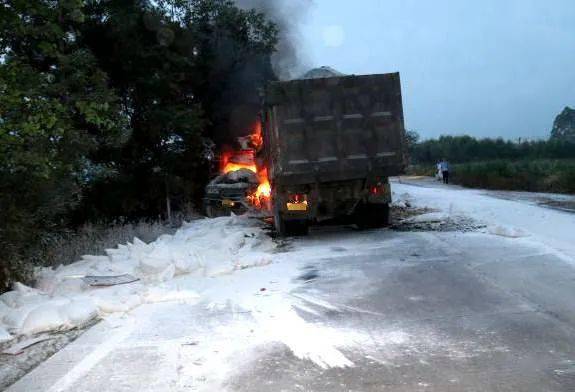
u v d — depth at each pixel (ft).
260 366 15.78
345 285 24.49
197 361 16.43
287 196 39.58
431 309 20.18
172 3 64.49
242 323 19.86
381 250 32.14
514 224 38.60
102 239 43.19
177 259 28.81
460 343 16.62
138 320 20.98
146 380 15.26
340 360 15.89
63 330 20.31
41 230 29.25
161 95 60.23
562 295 20.85
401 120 38.58
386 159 38.50
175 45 61.41
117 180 55.72
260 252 33.96
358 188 39.96
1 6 25.41
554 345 16.06
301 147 37.99
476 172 86.69
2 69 24.21
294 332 18.52
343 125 38.17
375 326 18.69
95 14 55.98
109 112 34.63
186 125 59.00
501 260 27.20
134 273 28.30
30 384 15.42
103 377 15.62
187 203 64.23
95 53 56.85
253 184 55.93
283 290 24.30
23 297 23.67
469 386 13.74
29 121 24.00
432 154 165.37
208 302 22.98
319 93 37.96
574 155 135.33
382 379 14.44
